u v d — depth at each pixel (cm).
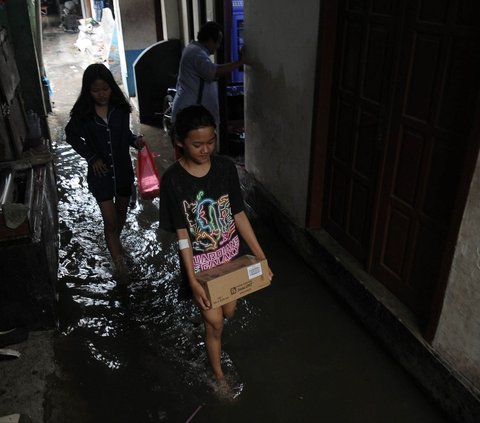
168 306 347
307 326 329
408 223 288
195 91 480
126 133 358
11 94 383
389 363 299
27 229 294
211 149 230
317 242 374
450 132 246
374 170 311
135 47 780
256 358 302
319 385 283
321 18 327
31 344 310
